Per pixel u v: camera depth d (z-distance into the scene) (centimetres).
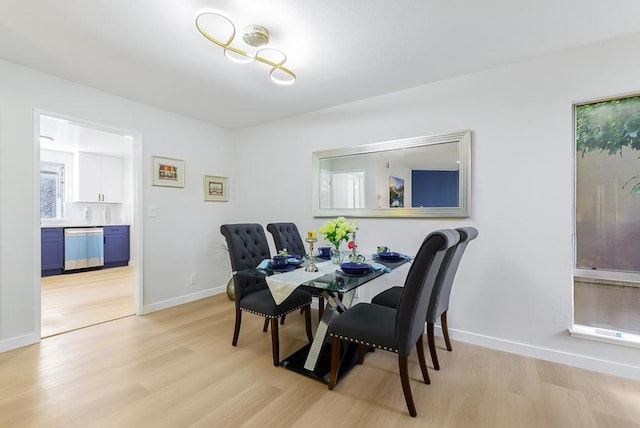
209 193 394
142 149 323
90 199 582
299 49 214
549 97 223
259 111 347
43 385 186
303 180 356
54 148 542
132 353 231
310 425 153
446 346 239
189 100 314
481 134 248
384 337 165
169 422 155
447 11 174
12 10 170
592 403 171
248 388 186
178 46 210
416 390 184
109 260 584
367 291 303
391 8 171
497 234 241
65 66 240
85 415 159
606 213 215
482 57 226
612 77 204
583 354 211
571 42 207
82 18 178
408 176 281
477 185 249
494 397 177
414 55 223
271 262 231
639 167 206
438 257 164
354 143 315
